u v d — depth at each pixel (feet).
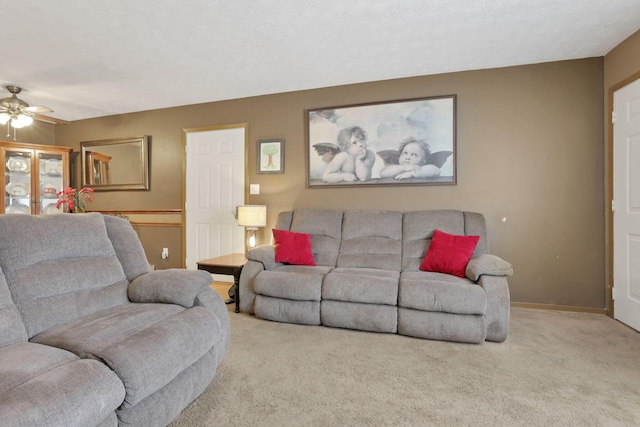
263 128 13.05
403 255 9.94
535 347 7.45
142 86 12.02
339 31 8.35
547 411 5.08
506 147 10.51
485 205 10.69
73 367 3.59
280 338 8.02
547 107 10.19
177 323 4.88
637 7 7.33
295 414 5.04
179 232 14.46
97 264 6.07
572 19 7.81
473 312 7.48
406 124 11.29
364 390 5.71
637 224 8.44
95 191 15.71
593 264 9.90
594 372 6.29
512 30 8.31
